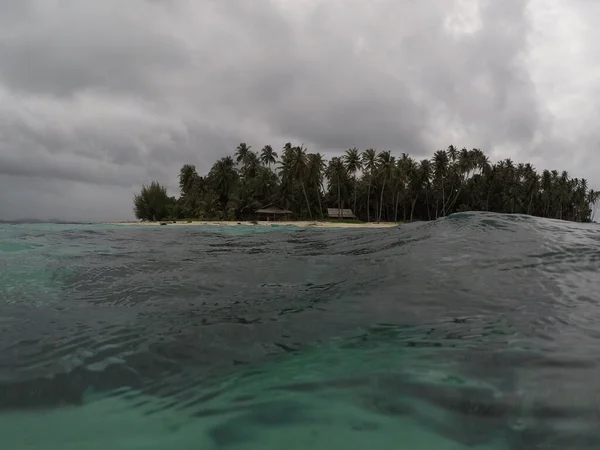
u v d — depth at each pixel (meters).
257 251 7.96
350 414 2.04
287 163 61.97
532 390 2.14
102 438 1.92
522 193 71.75
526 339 2.77
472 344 2.75
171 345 3.04
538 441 1.76
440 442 1.79
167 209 59.47
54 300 4.38
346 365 2.58
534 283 3.87
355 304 3.79
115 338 3.22
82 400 2.30
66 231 13.62
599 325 2.95
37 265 6.50
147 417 2.10
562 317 3.11
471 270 4.36
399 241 6.39
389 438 1.82
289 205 65.50
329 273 5.15
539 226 6.03
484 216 6.77
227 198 69.31
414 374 2.40
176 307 4.05
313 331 3.21
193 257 7.38
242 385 2.41
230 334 3.25
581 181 91.38
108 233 13.30
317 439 1.85
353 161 61.81
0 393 2.36
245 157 77.12
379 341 2.93
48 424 2.05
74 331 3.39
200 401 2.25
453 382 2.28
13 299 4.43
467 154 67.00
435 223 7.00
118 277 5.57
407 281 4.26
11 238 10.62
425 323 3.20
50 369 2.68
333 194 70.38
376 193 68.62
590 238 5.24
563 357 2.48
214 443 1.85
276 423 1.98
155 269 6.12
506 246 5.07
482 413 1.98
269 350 2.91
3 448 1.85
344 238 8.82
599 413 1.93
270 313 3.73
